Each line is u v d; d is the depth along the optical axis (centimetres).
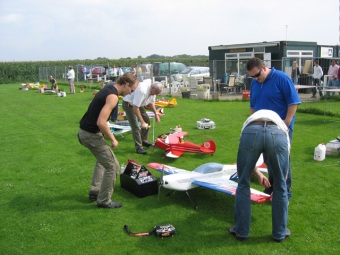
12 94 2266
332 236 372
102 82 2317
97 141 431
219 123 1045
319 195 482
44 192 514
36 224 411
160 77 2202
